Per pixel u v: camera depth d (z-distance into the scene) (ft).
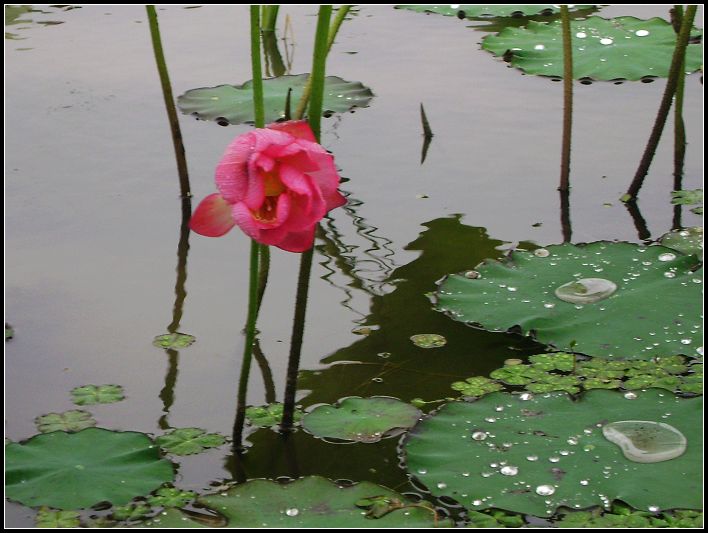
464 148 23.39
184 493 11.70
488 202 20.72
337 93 25.11
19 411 13.69
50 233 19.31
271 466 12.53
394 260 18.34
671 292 15.64
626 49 26.78
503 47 28.30
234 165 10.59
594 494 11.17
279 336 15.88
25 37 30.27
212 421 13.58
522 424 12.58
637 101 25.66
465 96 26.23
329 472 12.37
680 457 11.70
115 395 14.14
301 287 12.85
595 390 13.26
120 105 25.26
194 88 25.84
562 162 21.01
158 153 22.89
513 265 17.01
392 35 31.01
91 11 33.06
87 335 15.81
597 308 15.42
